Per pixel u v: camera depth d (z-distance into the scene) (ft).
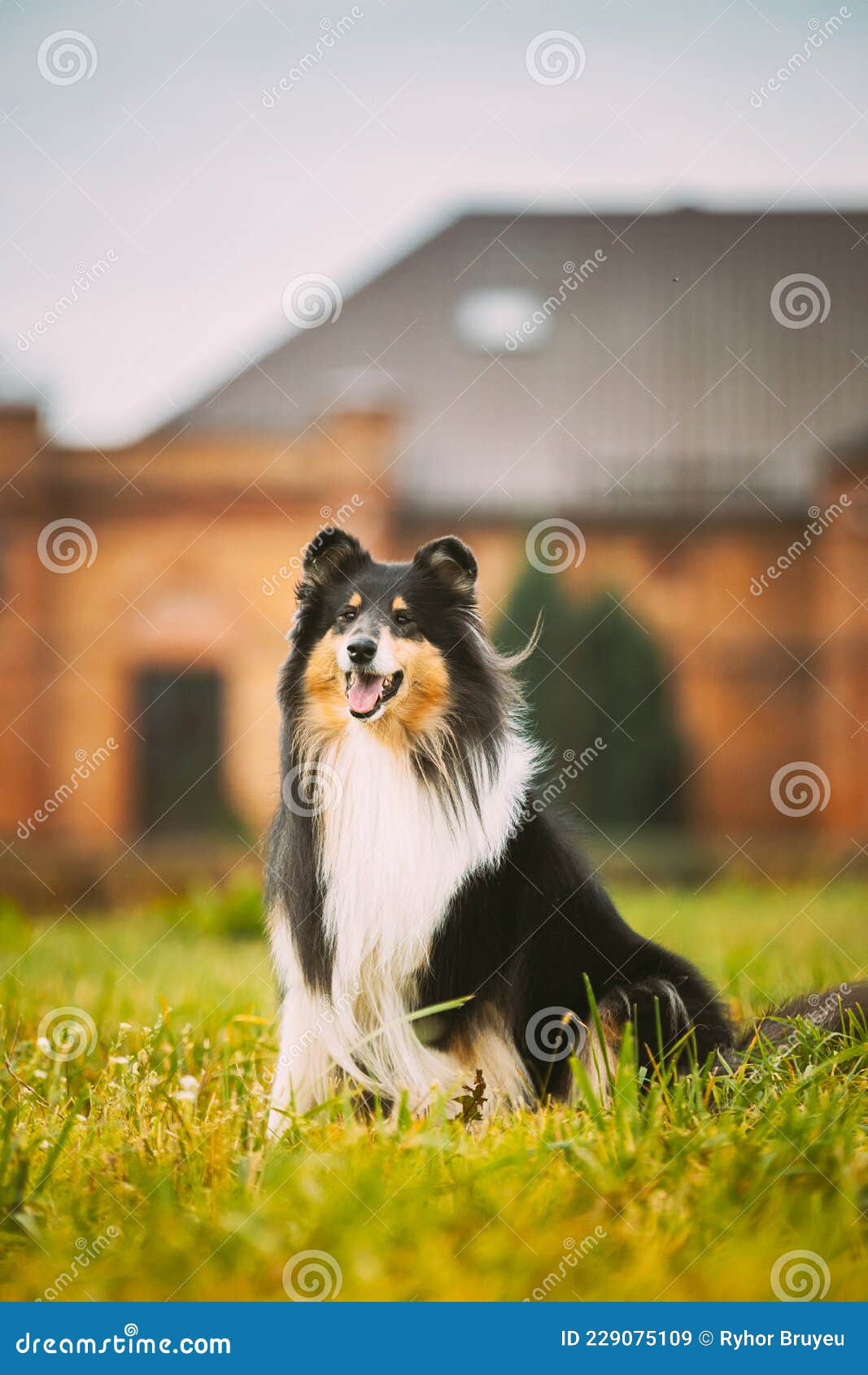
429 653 16.19
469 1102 13.93
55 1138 13.50
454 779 15.81
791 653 79.36
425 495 78.33
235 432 76.79
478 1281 10.34
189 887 45.03
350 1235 10.81
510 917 15.64
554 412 81.00
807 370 81.56
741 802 79.05
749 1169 11.82
